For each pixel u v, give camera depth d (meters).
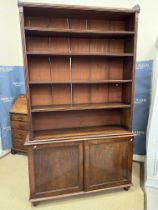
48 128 2.21
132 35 1.93
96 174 2.04
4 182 2.32
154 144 2.15
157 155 2.17
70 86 2.18
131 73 2.00
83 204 1.96
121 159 2.08
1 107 3.02
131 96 2.02
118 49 2.20
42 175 1.90
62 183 1.97
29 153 1.84
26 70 1.75
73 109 1.94
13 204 1.95
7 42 3.00
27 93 1.79
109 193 2.14
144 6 2.49
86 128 2.24
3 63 2.95
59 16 1.95
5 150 3.15
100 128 2.24
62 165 1.93
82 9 1.73
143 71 2.63
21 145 3.02
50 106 2.07
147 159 2.20
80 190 2.03
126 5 2.55
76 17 1.99
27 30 1.71
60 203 1.97
